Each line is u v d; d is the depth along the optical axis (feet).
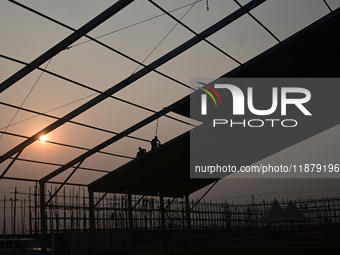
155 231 145.07
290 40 61.26
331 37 62.69
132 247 84.64
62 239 102.63
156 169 81.56
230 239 159.02
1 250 76.79
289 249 86.84
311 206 195.52
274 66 65.98
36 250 77.66
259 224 197.06
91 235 76.13
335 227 139.13
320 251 77.25
